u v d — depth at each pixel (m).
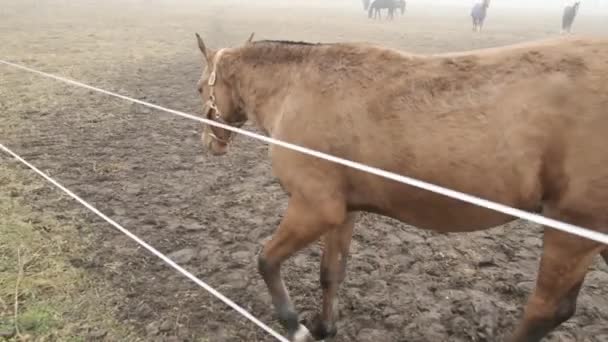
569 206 2.45
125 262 4.55
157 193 6.10
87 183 6.29
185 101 10.34
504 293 4.21
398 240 5.05
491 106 2.49
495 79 2.52
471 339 3.66
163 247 4.87
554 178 2.46
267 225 5.36
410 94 2.69
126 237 5.00
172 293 4.13
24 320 3.68
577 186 2.39
